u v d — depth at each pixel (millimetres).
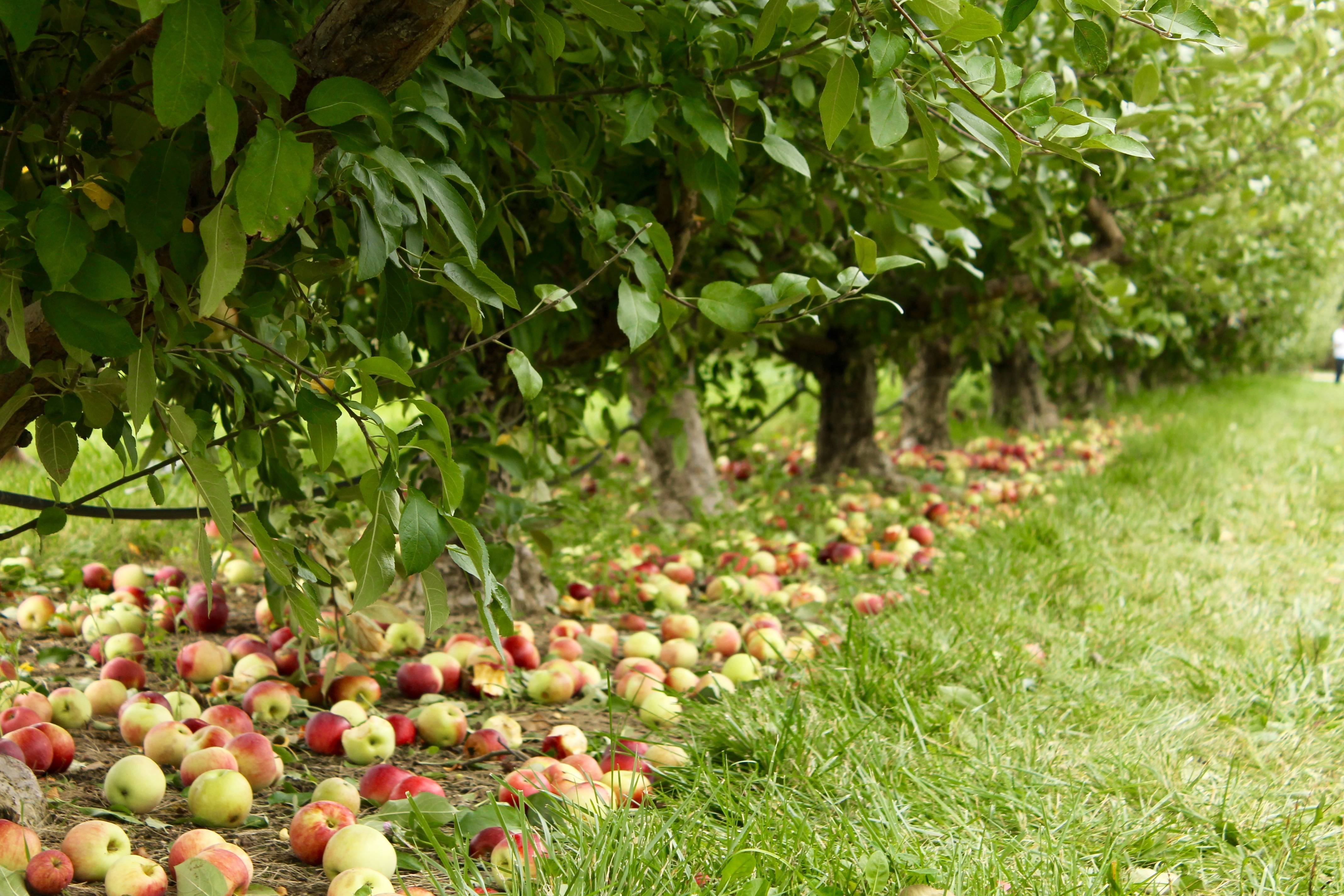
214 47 1042
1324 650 3594
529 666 3459
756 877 1786
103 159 1746
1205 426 11188
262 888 1808
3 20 1045
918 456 9141
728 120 2318
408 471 2781
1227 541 5555
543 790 2135
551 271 3193
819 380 8070
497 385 3684
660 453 6879
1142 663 3459
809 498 7164
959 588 4227
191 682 3129
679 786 2389
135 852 1964
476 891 1780
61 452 1824
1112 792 2488
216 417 3395
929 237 3047
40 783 2260
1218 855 2180
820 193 3254
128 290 1283
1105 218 5348
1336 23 4781
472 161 2268
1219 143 5562
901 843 2055
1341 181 8250
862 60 1788
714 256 4164
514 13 2154
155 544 4711
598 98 2404
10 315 1298
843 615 4215
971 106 1522
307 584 2533
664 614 4562
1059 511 6035
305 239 1981
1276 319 14836
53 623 3674
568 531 5762
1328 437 11273
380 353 2268
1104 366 11086
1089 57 1430
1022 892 1896
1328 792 2506
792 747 2537
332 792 2193
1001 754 2656
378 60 1424
